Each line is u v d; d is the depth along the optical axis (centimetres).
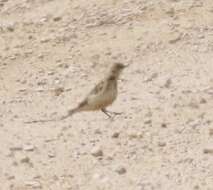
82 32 2125
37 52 2036
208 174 1209
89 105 1427
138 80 1727
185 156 1284
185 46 1917
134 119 1470
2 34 2202
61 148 1367
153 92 1628
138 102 1570
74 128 1459
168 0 2197
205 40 1936
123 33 2064
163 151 1312
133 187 1181
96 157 1310
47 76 1853
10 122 1542
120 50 1958
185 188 1166
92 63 1900
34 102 1675
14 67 1950
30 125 1509
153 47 1942
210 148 1286
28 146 1377
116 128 1435
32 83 1820
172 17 2100
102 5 2239
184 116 1460
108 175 1235
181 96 1577
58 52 2016
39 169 1282
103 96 1405
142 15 2142
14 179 1244
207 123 1416
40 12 2309
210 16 2073
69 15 2234
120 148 1339
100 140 1384
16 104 1670
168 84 1666
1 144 1408
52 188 1198
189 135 1371
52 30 2172
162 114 1483
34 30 2197
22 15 2320
